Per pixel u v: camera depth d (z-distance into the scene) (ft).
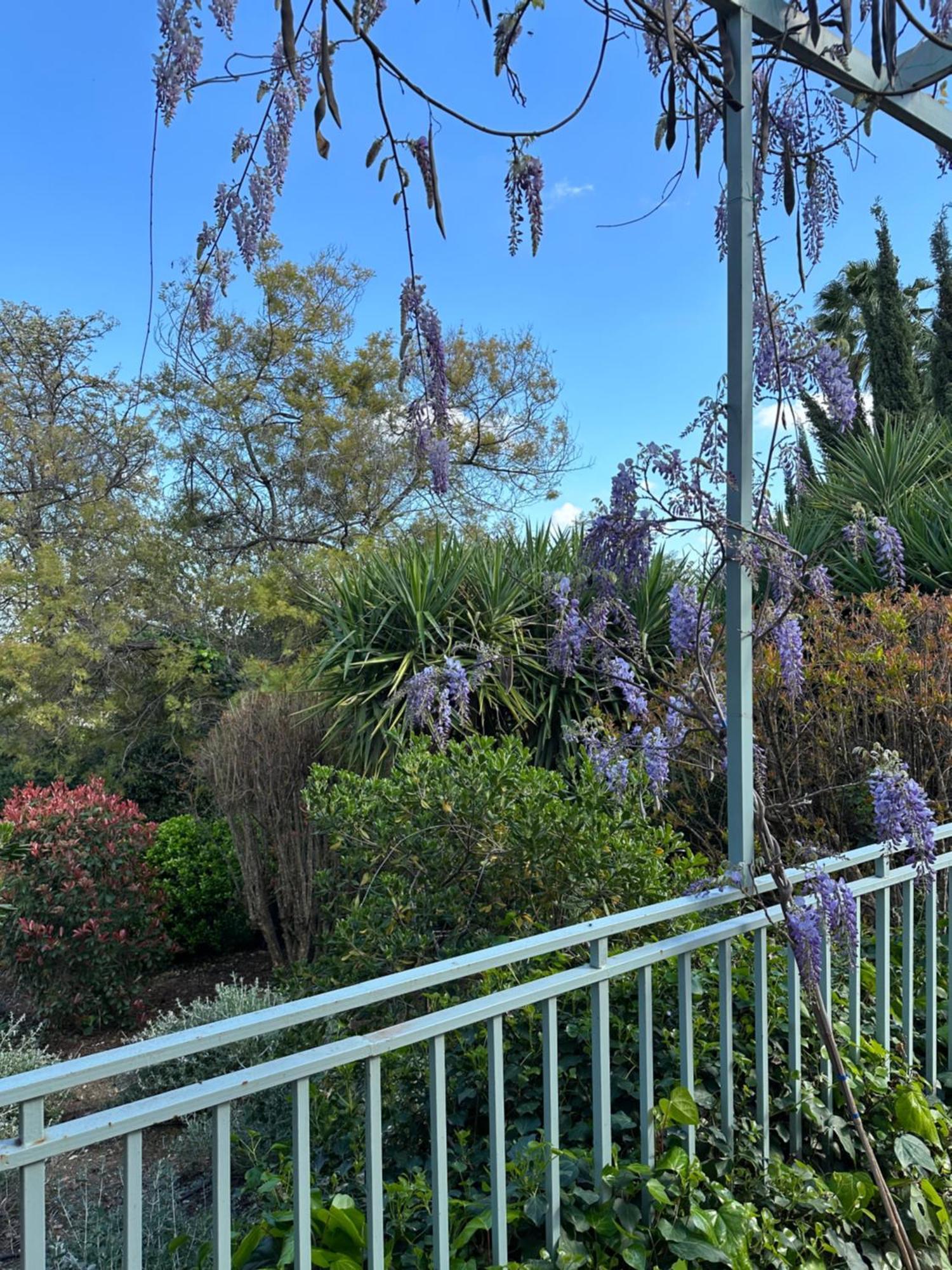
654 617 14.38
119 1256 8.54
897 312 32.94
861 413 20.12
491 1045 4.67
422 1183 5.68
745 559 5.81
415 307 5.69
